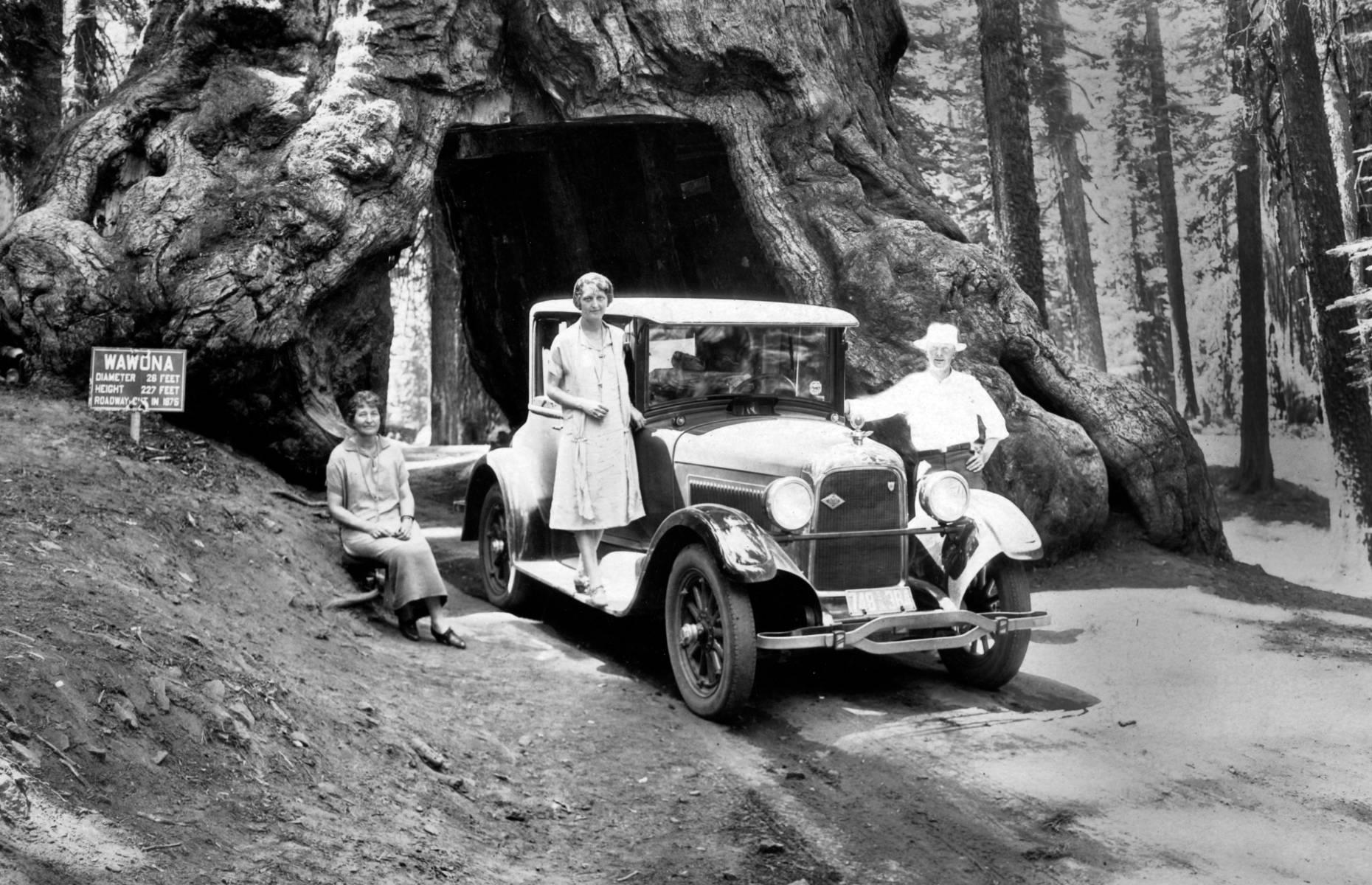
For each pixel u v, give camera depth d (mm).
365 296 9891
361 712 5203
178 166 9289
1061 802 5055
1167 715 6273
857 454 6219
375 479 7312
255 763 4148
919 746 5715
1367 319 15797
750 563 5660
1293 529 22828
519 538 7719
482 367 15000
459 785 4797
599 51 10367
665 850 4484
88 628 4387
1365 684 6832
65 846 3152
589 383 6598
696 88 10781
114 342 8656
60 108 14430
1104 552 10141
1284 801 5109
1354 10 15203
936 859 4492
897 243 10266
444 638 7023
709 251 13039
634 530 7297
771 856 4469
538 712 5965
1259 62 17344
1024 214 15219
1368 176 14812
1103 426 10258
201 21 9867
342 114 9484
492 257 14289
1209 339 30203
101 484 7000
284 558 7242
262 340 8891
